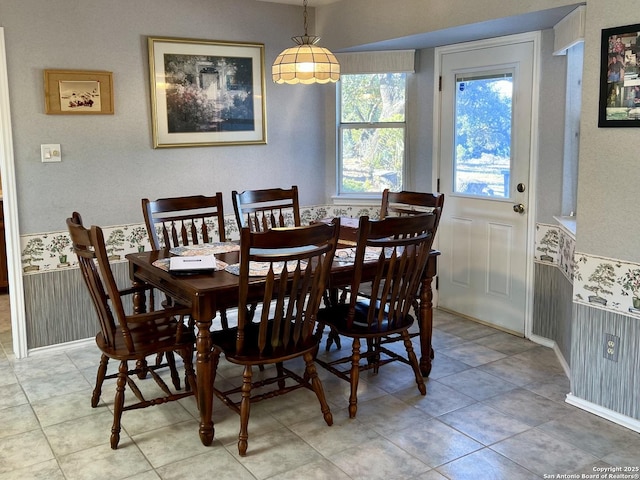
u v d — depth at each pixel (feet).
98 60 12.76
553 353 12.59
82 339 13.35
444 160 15.21
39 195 12.46
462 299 15.21
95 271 8.73
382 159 16.31
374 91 16.07
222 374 11.75
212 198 12.44
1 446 9.01
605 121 9.18
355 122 16.31
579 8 9.94
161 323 10.09
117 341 9.25
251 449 8.88
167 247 11.67
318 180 16.44
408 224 9.67
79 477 8.19
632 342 9.19
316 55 10.48
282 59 10.61
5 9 11.68
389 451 8.78
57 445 9.04
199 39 13.99
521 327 13.66
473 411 9.98
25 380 11.46
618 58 8.91
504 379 11.27
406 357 12.44
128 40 13.08
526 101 12.98
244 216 15.29
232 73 14.60
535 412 9.93
